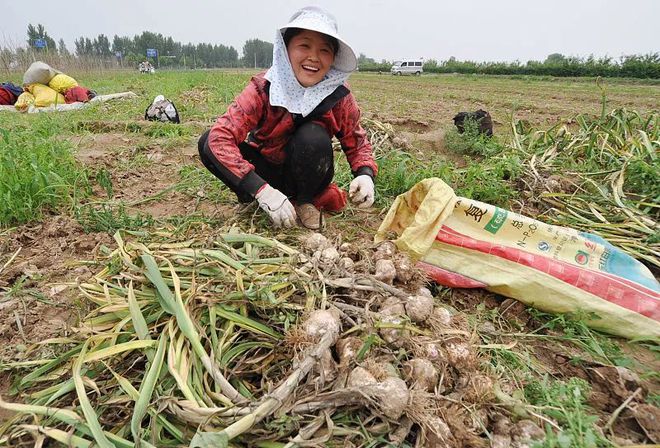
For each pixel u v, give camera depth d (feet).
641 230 8.21
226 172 7.18
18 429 3.84
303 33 7.07
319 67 7.32
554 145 12.91
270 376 4.64
